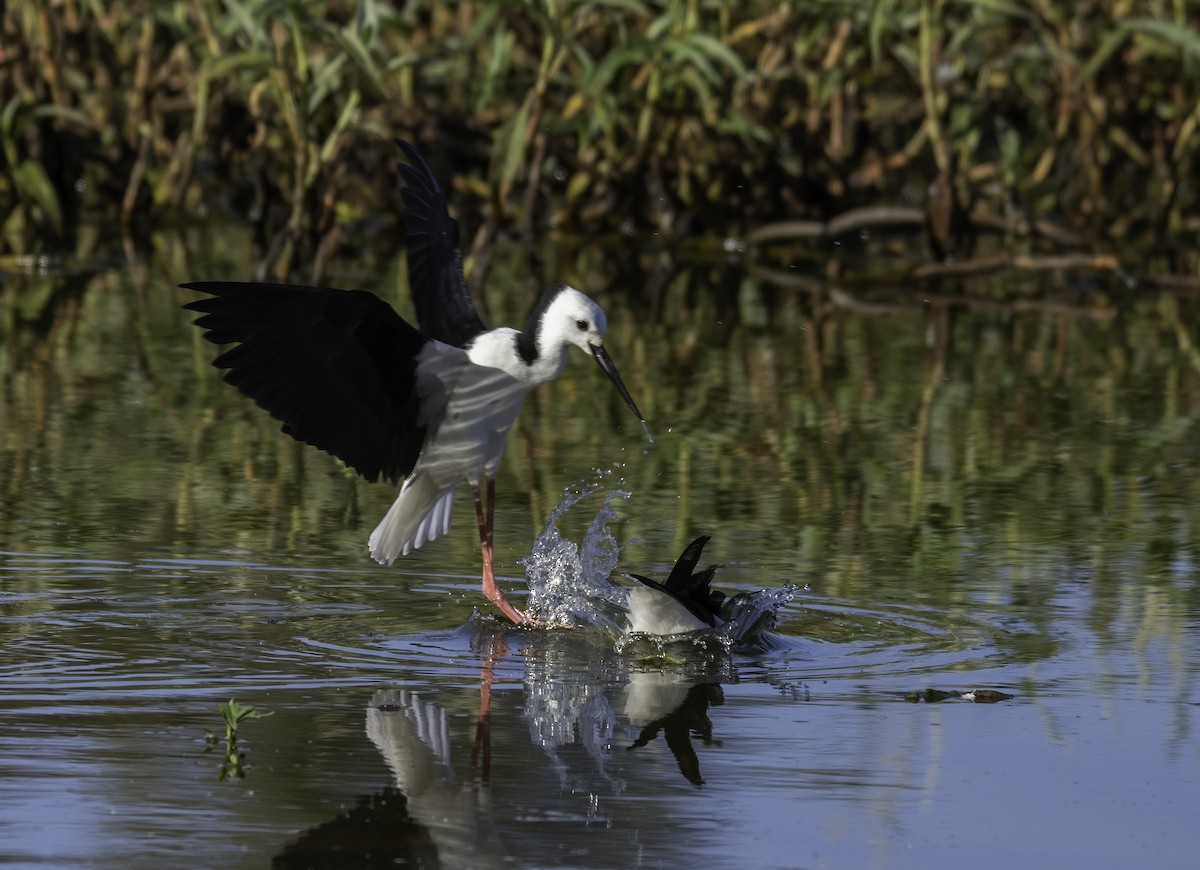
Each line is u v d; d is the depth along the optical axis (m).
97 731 7.07
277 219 24.41
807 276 21.33
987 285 20.94
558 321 9.56
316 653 8.32
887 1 21.58
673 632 8.71
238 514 11.03
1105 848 6.05
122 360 15.90
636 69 24.05
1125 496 11.72
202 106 21.69
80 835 5.98
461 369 9.03
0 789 6.39
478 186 24.02
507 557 10.30
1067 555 10.23
